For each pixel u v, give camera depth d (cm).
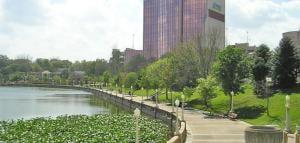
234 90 5544
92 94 15225
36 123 4356
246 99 5919
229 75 5547
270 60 6012
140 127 4056
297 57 5784
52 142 3197
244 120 4838
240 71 5562
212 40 8769
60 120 4672
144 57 16288
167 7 15088
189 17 13662
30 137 3438
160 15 15725
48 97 12738
